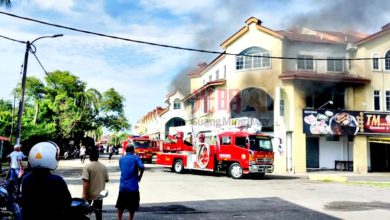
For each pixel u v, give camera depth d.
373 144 29.45
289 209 10.62
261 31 28.59
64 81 53.69
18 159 15.04
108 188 15.09
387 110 28.53
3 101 52.19
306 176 23.27
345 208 10.84
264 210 10.44
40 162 3.64
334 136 28.86
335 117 26.64
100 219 7.04
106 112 53.81
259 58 28.69
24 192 3.65
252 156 20.36
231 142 21.16
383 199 12.84
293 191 14.97
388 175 24.83
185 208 10.66
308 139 28.66
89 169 6.97
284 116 26.81
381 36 28.97
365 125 27.16
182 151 24.09
